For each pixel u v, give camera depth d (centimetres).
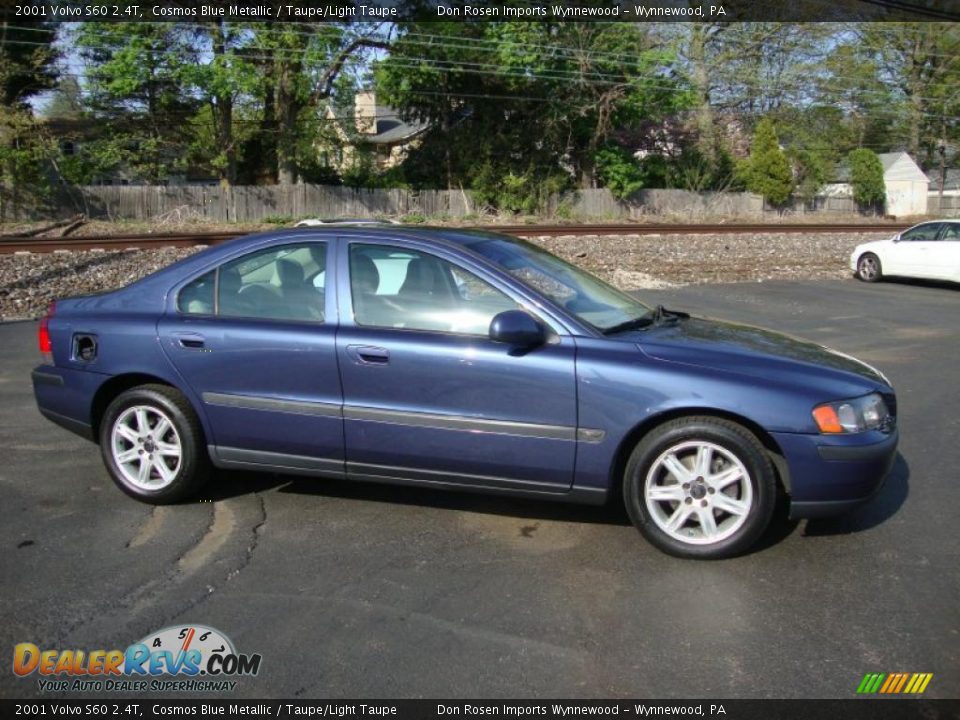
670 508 411
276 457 448
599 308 446
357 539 426
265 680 305
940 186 5650
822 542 422
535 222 3509
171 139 3566
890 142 5922
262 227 2777
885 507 471
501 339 395
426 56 3447
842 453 383
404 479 433
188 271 470
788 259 1966
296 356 434
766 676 307
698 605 359
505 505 470
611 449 398
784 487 412
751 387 386
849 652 323
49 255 1545
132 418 471
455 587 375
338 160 3762
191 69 3095
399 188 3700
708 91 4234
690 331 446
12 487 495
